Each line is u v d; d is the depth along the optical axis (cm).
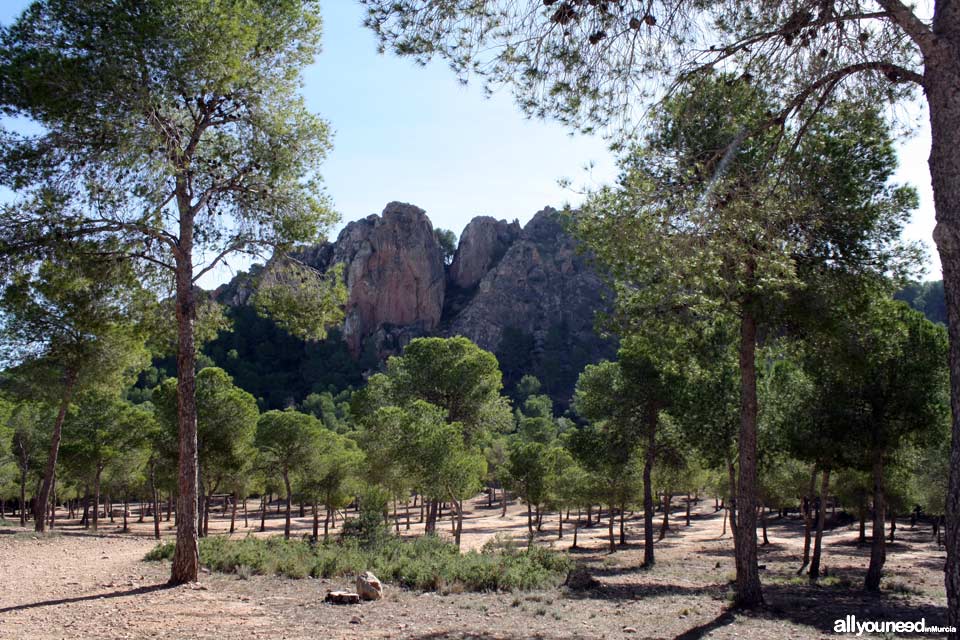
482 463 3500
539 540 4369
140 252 1286
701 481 4691
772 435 2230
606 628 1034
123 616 916
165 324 1470
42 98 1066
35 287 1196
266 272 1455
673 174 895
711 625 1115
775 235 859
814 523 5544
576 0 732
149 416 3594
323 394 12088
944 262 566
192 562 1241
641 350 1616
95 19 1110
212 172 1340
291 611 1022
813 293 1291
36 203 1127
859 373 1574
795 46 803
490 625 985
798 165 888
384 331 14275
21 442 3997
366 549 1983
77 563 1558
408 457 3114
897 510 3606
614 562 3016
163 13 1120
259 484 4812
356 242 14975
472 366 4644
